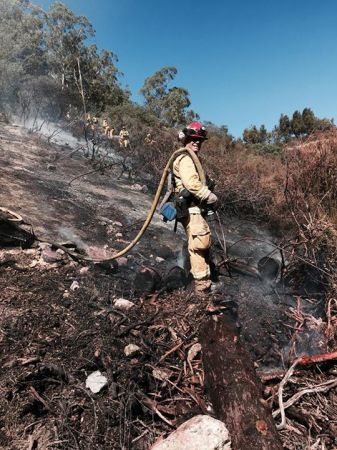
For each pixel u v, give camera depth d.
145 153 9.83
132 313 3.25
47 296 3.38
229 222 7.00
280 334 3.37
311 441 2.30
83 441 2.17
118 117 18.12
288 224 6.82
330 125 7.87
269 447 1.96
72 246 4.39
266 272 4.22
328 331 3.27
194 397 2.42
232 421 2.09
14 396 2.34
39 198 5.82
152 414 2.36
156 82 35.72
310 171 6.67
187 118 34.78
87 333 2.89
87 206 6.04
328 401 2.62
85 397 2.42
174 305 3.42
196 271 3.31
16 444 2.12
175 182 3.35
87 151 10.25
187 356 2.79
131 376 2.54
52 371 2.49
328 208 5.83
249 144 21.70
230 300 3.54
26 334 2.84
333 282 3.69
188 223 3.30
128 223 5.76
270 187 8.28
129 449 2.15
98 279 3.88
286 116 39.22
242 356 2.40
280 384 2.52
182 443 1.88
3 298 3.24
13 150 8.38
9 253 4.01
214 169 9.49
